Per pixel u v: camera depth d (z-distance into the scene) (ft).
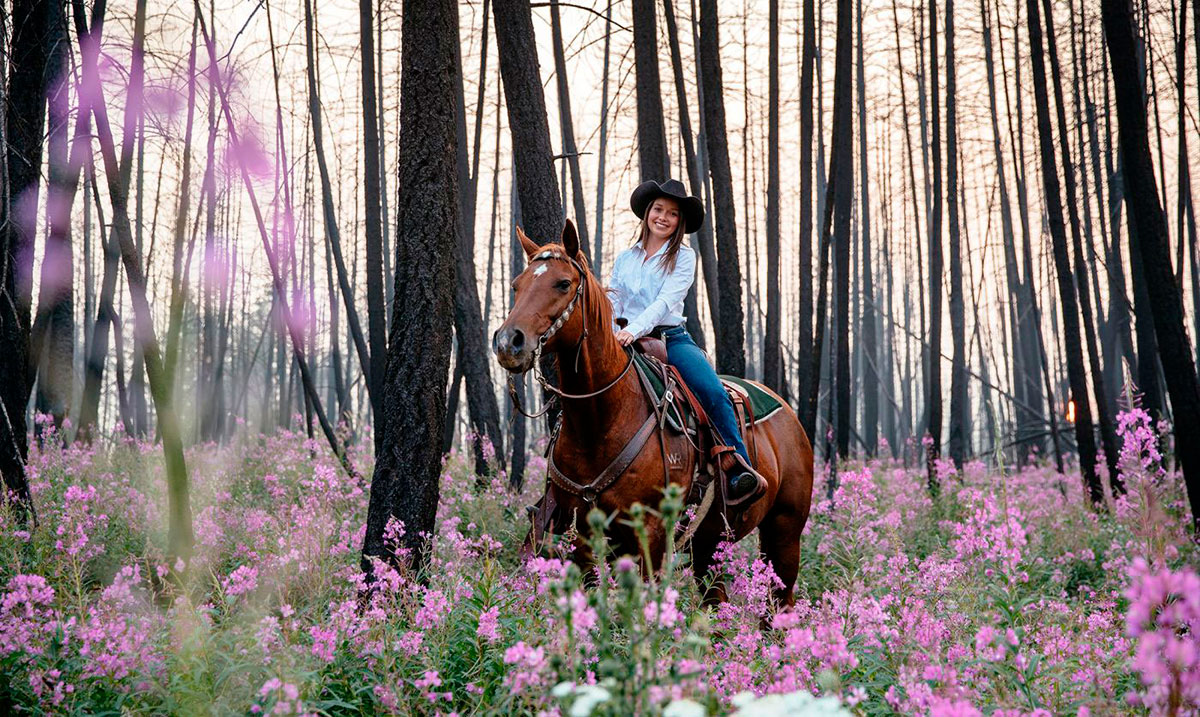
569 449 15.90
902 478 38.32
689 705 6.47
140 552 21.65
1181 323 26.91
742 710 6.59
